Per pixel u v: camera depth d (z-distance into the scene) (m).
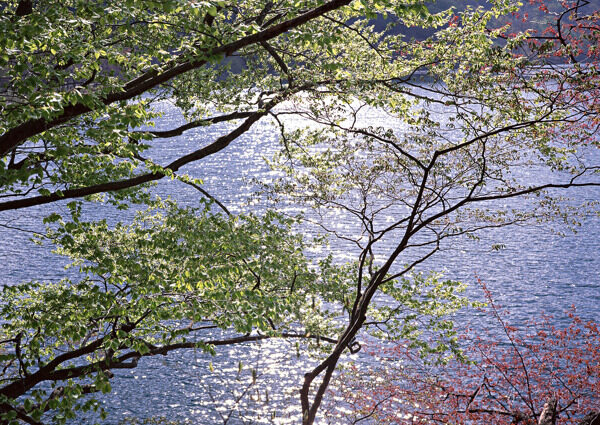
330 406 17.86
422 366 19.23
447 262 44.44
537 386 15.27
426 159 12.45
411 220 11.34
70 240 10.91
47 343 13.21
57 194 10.09
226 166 92.50
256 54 14.91
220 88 13.61
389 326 14.88
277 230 12.35
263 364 26.73
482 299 36.28
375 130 12.02
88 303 10.30
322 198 13.45
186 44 8.95
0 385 13.04
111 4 8.61
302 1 9.78
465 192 60.53
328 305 32.28
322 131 13.53
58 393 9.77
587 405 14.26
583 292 37.97
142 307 10.51
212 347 11.27
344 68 12.88
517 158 11.96
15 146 9.38
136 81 10.30
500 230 53.44
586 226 54.69
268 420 21.55
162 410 23.89
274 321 12.45
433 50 12.38
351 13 9.62
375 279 12.16
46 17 7.89
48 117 7.18
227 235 11.19
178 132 13.38
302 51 14.05
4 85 9.21
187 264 10.68
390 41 12.98
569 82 10.44
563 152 11.89
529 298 36.66
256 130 131.50
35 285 12.49
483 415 13.91
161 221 13.75
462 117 11.15
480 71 11.27
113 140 9.79
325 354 15.36
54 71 8.44
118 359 11.91
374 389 15.91
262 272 11.36
